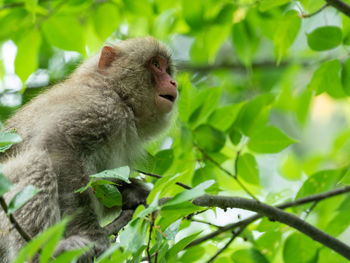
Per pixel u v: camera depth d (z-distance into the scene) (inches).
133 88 464.8
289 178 688.4
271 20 544.1
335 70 448.1
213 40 573.6
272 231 423.8
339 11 455.5
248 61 590.9
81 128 390.3
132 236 255.9
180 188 394.3
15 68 512.1
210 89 463.2
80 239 346.9
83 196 373.1
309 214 421.7
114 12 550.3
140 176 465.7
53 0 556.1
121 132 424.8
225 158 464.4
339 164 650.2
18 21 541.3
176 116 515.2
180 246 319.6
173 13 616.4
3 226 350.9
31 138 402.3
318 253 415.8
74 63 640.4
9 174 363.6
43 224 351.6
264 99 451.8
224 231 394.9
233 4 540.7
